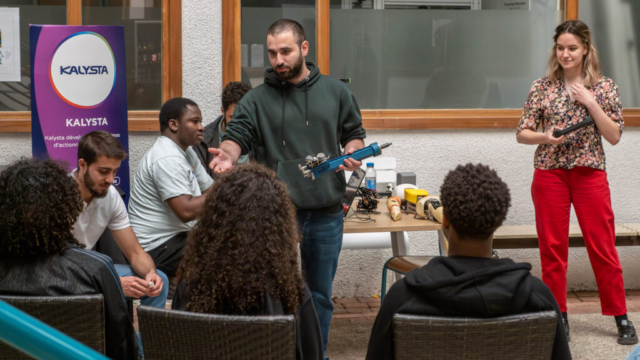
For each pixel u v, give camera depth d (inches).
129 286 97.9
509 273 62.9
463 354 62.0
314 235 115.0
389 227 125.0
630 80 179.0
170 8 160.7
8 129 157.2
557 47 139.6
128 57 161.6
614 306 141.9
